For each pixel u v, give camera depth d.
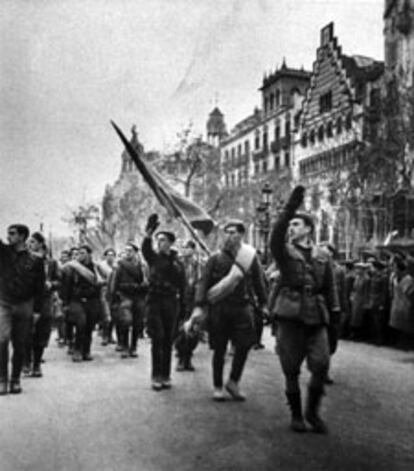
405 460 4.19
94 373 8.16
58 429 5.06
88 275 9.43
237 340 6.28
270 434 4.89
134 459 4.22
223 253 6.39
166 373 7.05
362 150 32.78
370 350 10.89
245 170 47.75
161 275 7.06
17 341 6.70
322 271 5.07
